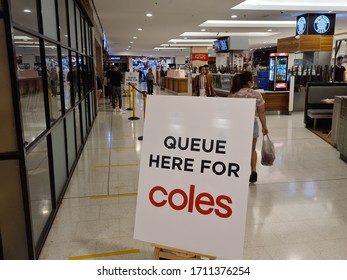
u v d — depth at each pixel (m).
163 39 19.31
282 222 3.22
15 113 2.20
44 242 2.87
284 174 4.64
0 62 2.13
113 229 3.12
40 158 3.07
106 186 4.24
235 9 9.98
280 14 11.09
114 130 8.03
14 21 2.27
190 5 9.18
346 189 4.07
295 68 10.94
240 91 3.95
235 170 1.96
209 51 30.30
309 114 7.73
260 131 7.47
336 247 2.78
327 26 11.12
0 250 2.34
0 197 2.30
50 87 3.52
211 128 2.02
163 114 2.11
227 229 1.96
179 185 2.04
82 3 6.48
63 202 3.75
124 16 11.00
